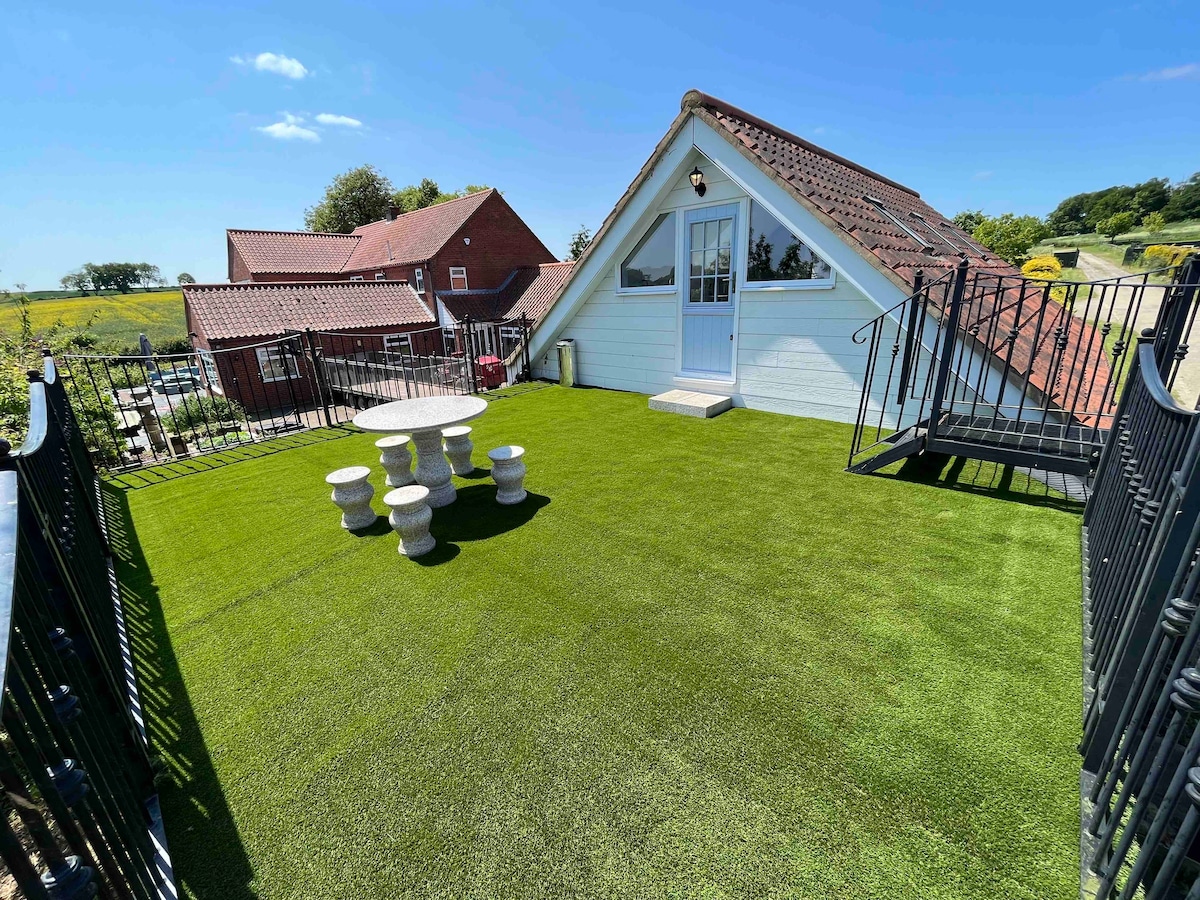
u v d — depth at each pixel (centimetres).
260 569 340
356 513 385
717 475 460
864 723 198
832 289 577
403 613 282
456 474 492
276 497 476
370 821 172
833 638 245
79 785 107
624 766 185
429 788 182
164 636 274
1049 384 391
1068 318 375
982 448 370
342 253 2392
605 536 355
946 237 834
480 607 283
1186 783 98
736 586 290
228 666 249
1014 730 192
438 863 158
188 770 194
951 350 377
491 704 216
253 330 1384
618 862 156
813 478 444
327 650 256
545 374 984
